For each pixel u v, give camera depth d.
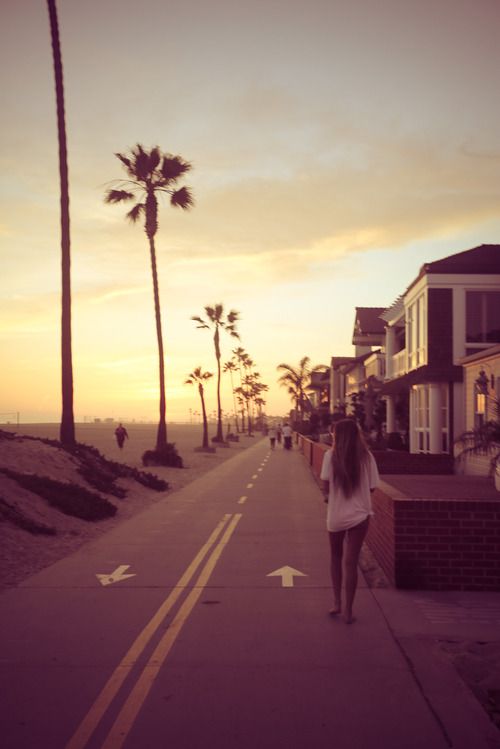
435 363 25.67
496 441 16.05
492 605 7.39
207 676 5.21
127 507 16.39
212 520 14.03
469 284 25.80
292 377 85.38
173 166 32.75
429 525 8.14
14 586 8.22
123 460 34.75
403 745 4.14
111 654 5.70
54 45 23.30
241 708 4.63
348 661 5.56
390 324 36.34
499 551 8.06
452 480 20.89
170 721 4.44
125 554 10.25
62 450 18.94
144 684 5.05
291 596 7.73
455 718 4.51
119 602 7.43
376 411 44.19
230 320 65.69
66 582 8.39
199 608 7.19
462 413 25.30
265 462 36.53
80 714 4.54
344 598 7.62
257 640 6.11
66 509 13.39
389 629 6.48
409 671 5.34
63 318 22.59
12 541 10.70
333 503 6.92
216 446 59.94
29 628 6.45
